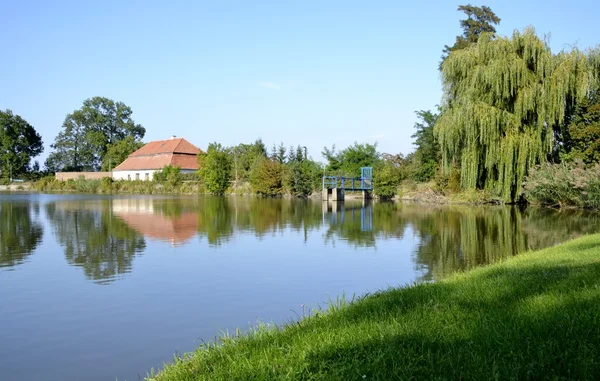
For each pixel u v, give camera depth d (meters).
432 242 14.73
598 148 25.70
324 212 27.94
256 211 28.66
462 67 28.06
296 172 50.53
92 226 19.80
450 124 27.70
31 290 8.89
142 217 24.16
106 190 64.06
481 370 3.31
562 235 15.47
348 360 3.72
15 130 83.38
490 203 32.25
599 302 4.72
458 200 34.66
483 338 3.97
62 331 6.61
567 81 25.22
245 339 4.80
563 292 5.31
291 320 6.41
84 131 93.94
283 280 9.62
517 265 8.02
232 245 14.52
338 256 12.44
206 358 4.30
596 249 9.02
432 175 44.06
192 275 10.16
